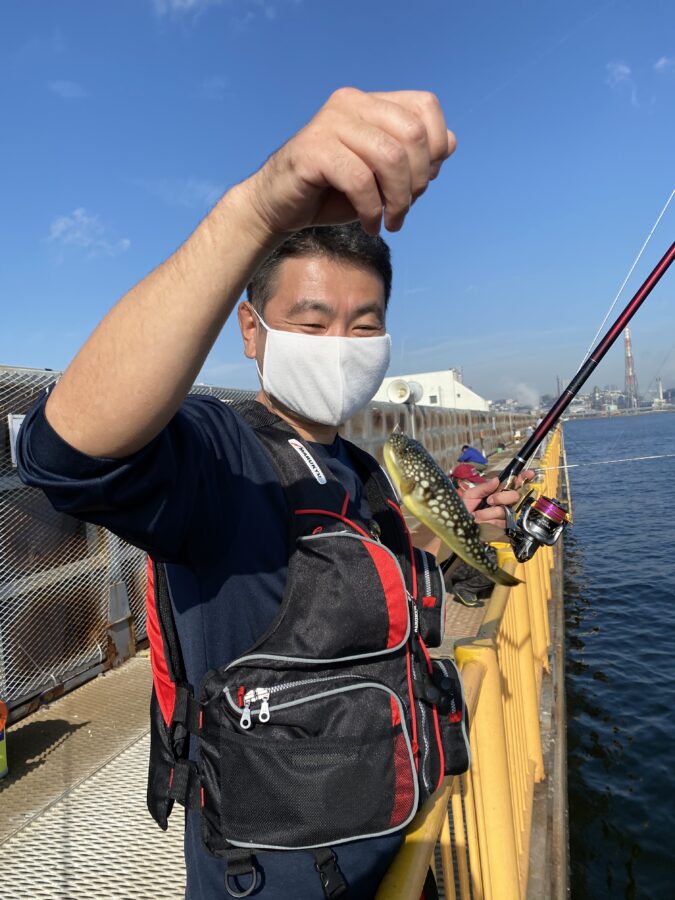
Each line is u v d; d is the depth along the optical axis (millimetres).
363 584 1345
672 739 7805
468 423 23094
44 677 4301
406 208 855
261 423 1623
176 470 1087
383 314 1723
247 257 920
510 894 2438
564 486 29062
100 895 2627
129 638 5062
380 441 10391
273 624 1304
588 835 6164
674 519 23297
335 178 811
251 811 1252
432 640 1729
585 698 9344
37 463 956
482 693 2428
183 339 918
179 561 1223
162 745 1459
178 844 2949
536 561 6207
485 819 2441
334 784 1261
